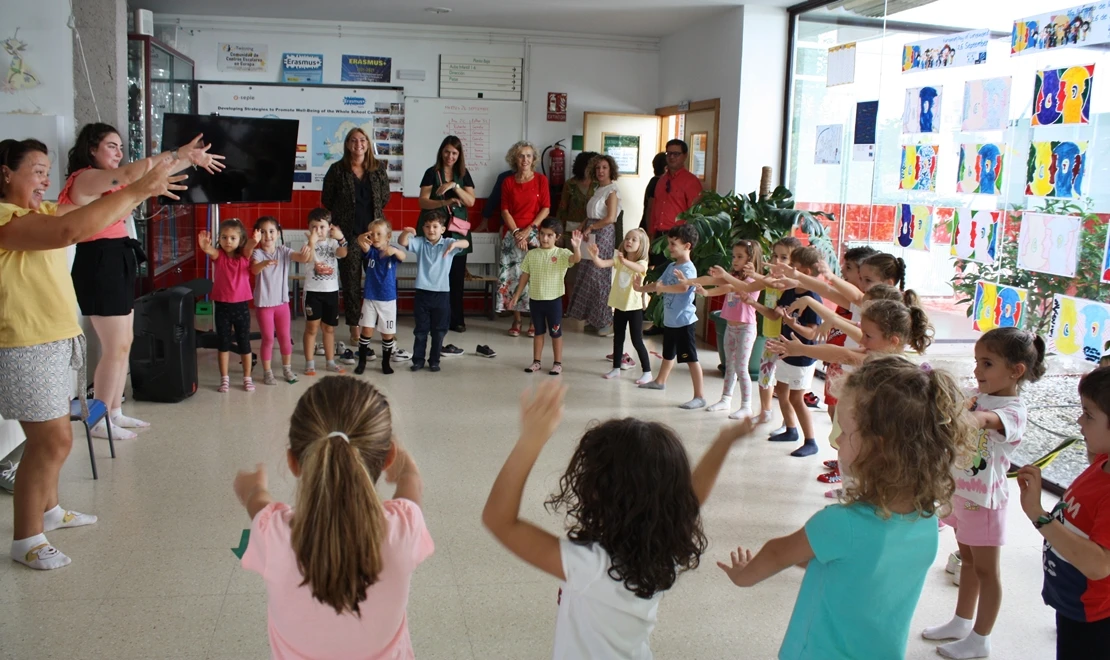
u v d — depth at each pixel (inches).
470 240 337.4
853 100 239.1
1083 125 155.6
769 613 119.8
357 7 299.0
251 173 260.2
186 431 188.4
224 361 220.7
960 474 107.1
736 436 77.7
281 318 230.5
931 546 69.9
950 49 195.2
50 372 120.6
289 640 63.1
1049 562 83.9
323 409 65.4
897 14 216.5
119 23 220.5
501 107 340.5
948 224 196.7
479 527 143.6
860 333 141.5
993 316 181.6
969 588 112.2
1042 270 166.9
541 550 64.7
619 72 345.4
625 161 344.5
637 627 65.2
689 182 292.2
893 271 159.0
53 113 208.1
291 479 160.9
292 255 231.5
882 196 225.0
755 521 148.8
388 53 331.6
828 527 68.8
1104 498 77.4
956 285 194.1
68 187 152.2
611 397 226.8
